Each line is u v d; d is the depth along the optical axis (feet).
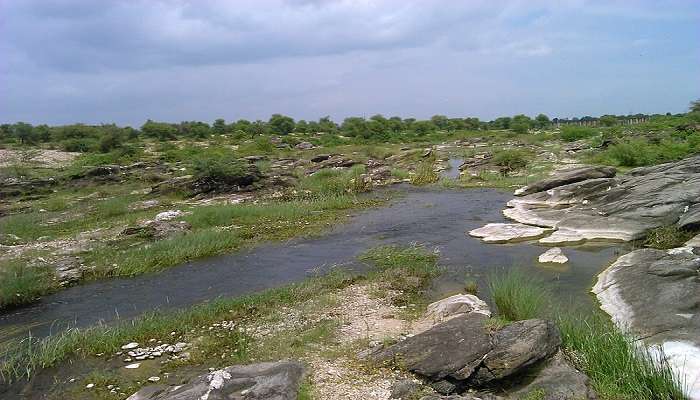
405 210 85.81
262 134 273.13
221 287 49.47
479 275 49.34
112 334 37.50
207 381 26.30
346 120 334.03
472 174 124.98
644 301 37.35
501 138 248.11
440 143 242.17
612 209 66.59
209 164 110.83
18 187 118.11
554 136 235.40
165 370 32.55
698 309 34.32
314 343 34.50
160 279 53.16
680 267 40.88
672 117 266.16
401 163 153.99
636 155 116.37
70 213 90.38
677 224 57.11
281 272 53.42
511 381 26.73
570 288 44.47
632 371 26.30
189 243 63.26
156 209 92.79
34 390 30.89
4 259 57.72
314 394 26.61
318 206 89.66
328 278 49.44
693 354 28.40
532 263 52.60
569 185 82.69
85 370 33.17
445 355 28.60
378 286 46.70
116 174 132.05
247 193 105.91
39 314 44.60
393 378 28.27
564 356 28.45
